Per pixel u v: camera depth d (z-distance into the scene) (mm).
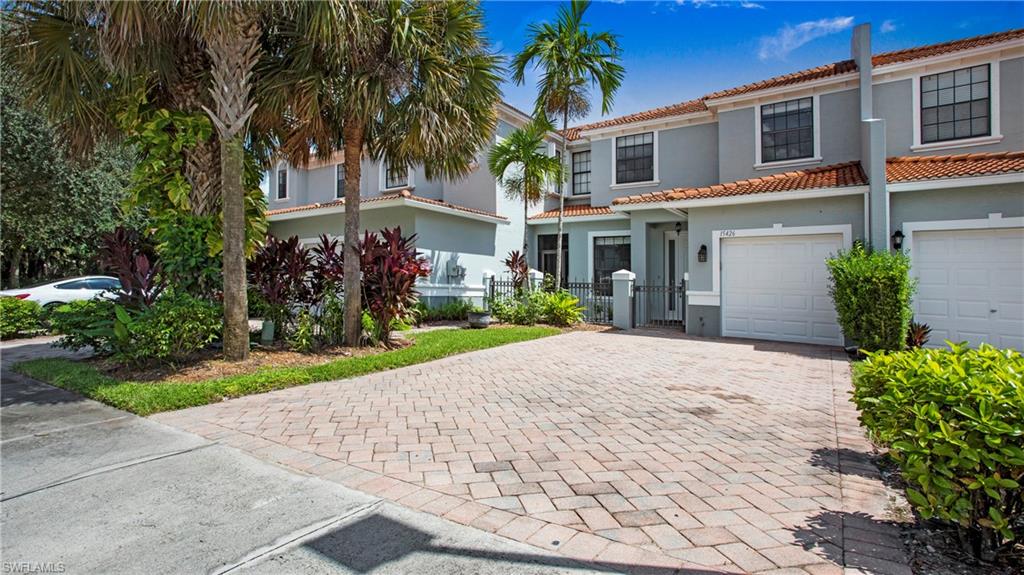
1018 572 2494
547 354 9359
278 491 3484
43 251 19891
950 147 11492
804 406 5707
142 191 8031
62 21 7121
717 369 7906
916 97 11906
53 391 6316
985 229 9336
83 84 7793
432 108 8539
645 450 4270
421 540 2842
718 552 2689
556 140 19281
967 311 9523
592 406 5707
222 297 8359
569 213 17375
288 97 7793
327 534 2918
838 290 9328
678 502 3291
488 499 3348
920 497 2691
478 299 16797
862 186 9977
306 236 17344
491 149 15008
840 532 2898
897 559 2615
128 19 6000
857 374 3863
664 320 14922
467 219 16406
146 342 6770
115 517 3127
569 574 2508
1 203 14398
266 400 5918
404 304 9641
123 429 4824
